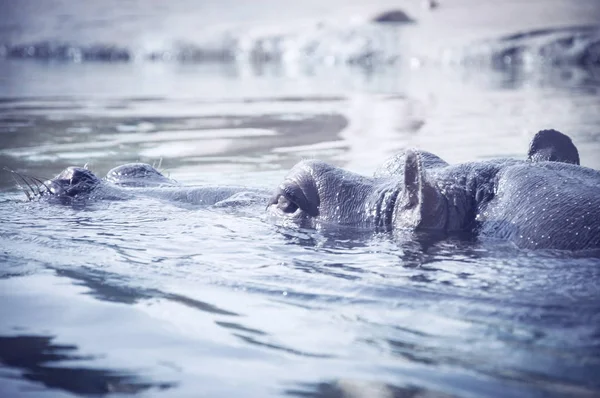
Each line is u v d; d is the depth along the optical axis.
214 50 54.97
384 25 52.94
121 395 6.39
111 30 59.91
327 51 51.03
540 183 10.18
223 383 6.57
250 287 8.73
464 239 10.10
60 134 22.31
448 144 19.58
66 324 7.86
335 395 6.32
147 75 44.59
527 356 6.82
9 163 17.47
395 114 26.00
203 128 23.64
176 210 11.87
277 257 9.72
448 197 10.48
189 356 7.11
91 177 12.90
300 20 57.66
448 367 6.70
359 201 11.01
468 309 7.89
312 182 11.34
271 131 22.73
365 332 7.51
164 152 19.12
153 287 8.82
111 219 11.42
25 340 7.48
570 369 6.53
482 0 56.72
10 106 29.47
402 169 11.66
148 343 7.39
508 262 9.19
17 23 63.19
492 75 39.22
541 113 24.84
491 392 6.23
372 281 8.74
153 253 9.93
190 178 15.64
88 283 8.98
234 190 12.52
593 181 10.13
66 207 12.12
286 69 47.12
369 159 17.70
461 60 45.06
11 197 13.29
